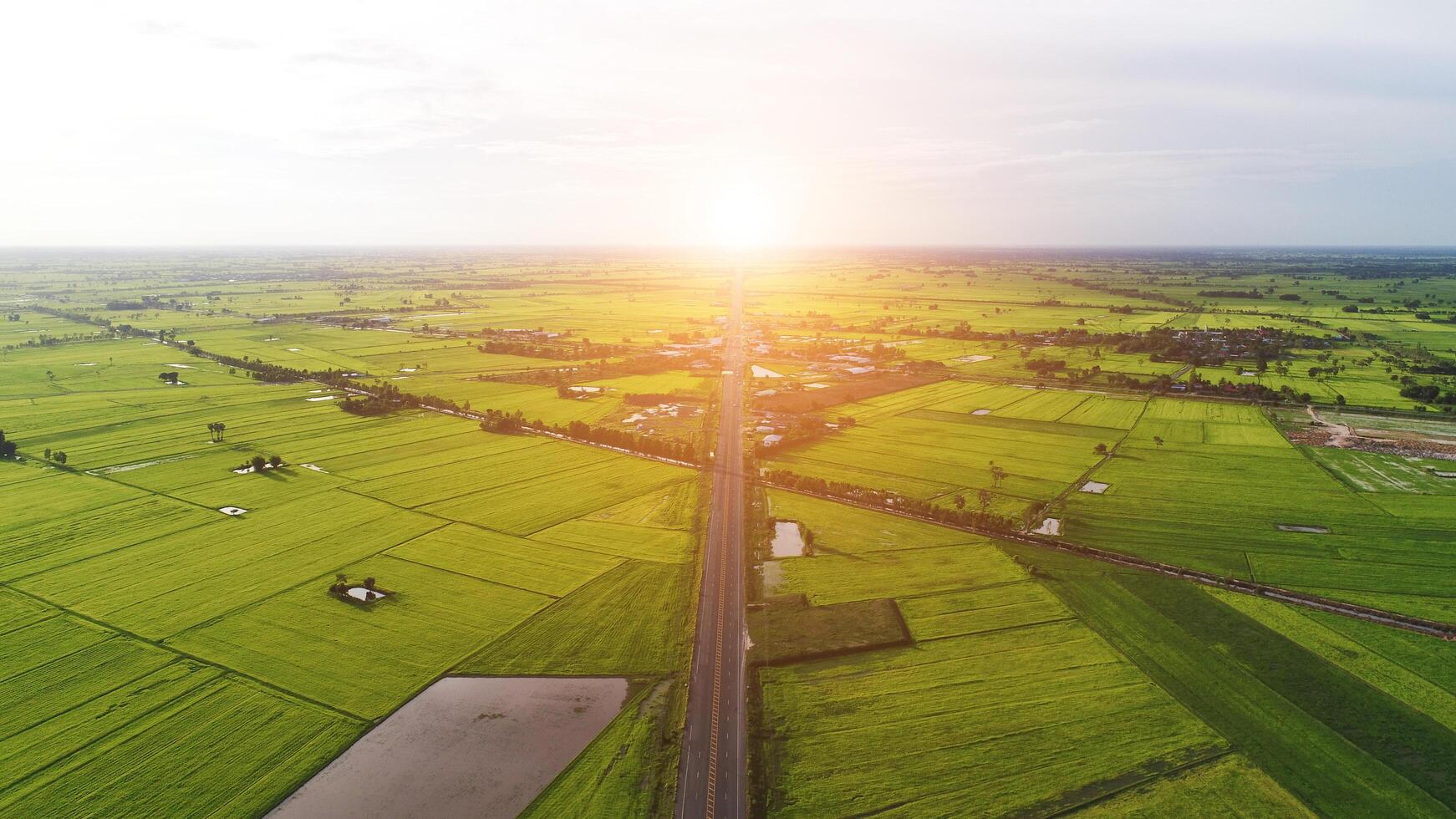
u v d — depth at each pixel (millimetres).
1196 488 135125
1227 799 63562
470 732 73938
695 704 77750
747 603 97375
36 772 67688
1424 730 71875
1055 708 75688
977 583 101438
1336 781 65750
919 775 67062
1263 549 110562
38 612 94750
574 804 64750
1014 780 66188
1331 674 80562
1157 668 82000
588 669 84000
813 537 116812
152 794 65438
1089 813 62156
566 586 102250
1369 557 107562
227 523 123125
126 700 77750
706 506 130750
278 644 88375
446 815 63594
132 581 103125
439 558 110625
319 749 71250
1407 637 87500
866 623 91500
